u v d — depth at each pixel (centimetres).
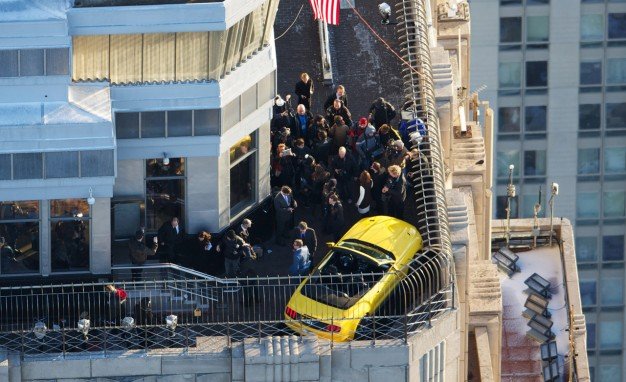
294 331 16612
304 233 17100
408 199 17612
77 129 16625
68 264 16962
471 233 18950
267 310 17000
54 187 16725
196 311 16800
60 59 16612
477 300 18638
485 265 18838
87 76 16800
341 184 17700
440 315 16662
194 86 16925
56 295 16750
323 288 16662
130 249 17000
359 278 16738
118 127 16975
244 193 17550
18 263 16925
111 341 16488
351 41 19088
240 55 17050
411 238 17050
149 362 16375
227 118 17138
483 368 18475
